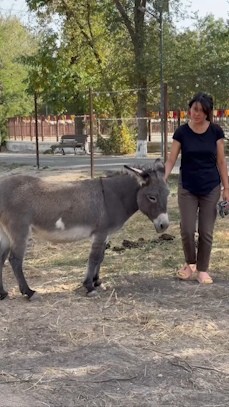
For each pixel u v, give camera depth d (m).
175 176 19.53
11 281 7.34
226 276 7.35
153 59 28.86
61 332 5.45
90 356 4.88
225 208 7.31
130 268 7.69
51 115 49.44
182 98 27.58
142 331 5.45
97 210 6.47
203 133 6.75
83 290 6.82
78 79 36.59
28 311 6.09
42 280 7.31
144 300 6.38
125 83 31.89
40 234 6.46
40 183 6.47
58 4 34.66
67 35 35.78
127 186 6.58
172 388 4.29
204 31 29.55
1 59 46.91
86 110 37.50
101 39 34.84
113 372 4.56
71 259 8.38
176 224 10.86
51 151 36.72
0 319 5.86
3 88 46.53
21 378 4.48
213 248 8.76
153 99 31.50
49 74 36.75
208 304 6.24
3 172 22.95
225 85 26.91
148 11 29.08
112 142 34.59
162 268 7.70
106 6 31.70
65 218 6.39
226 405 4.05
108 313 5.98
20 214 6.28
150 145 37.62
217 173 6.88
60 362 4.77
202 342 5.17
